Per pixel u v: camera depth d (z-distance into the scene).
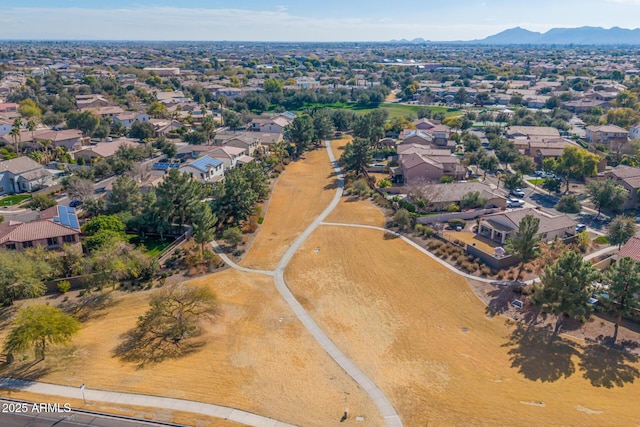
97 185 104.25
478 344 53.09
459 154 134.88
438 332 55.44
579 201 99.38
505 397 44.59
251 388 45.53
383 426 41.09
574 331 54.81
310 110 196.88
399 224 86.38
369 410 42.91
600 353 50.97
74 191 94.50
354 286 66.00
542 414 42.31
